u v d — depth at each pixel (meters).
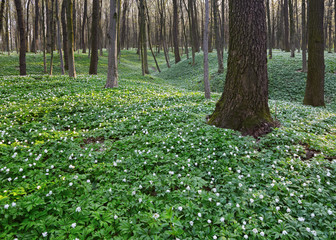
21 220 3.29
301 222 3.29
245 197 3.83
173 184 4.27
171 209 3.30
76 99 10.61
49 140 5.94
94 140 6.89
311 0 12.70
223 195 3.94
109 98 11.12
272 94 18.34
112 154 5.50
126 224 3.24
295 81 19.27
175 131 6.74
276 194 3.90
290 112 9.47
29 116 8.17
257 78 6.37
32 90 12.63
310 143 5.89
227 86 6.84
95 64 21.66
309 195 3.88
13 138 6.13
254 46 6.25
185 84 24.67
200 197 3.85
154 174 4.49
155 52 55.50
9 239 2.88
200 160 5.05
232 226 3.22
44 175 4.37
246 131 6.30
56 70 26.03
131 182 4.40
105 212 3.46
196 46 41.56
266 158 5.04
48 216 3.31
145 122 7.69
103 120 8.12
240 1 6.23
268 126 6.38
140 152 5.27
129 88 14.23
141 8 25.77
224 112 6.79
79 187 4.08
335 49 34.88
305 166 4.72
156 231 3.11
